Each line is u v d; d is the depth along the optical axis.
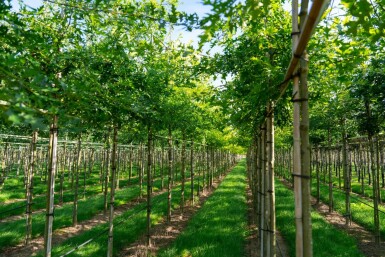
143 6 2.84
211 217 9.88
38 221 9.80
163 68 4.66
